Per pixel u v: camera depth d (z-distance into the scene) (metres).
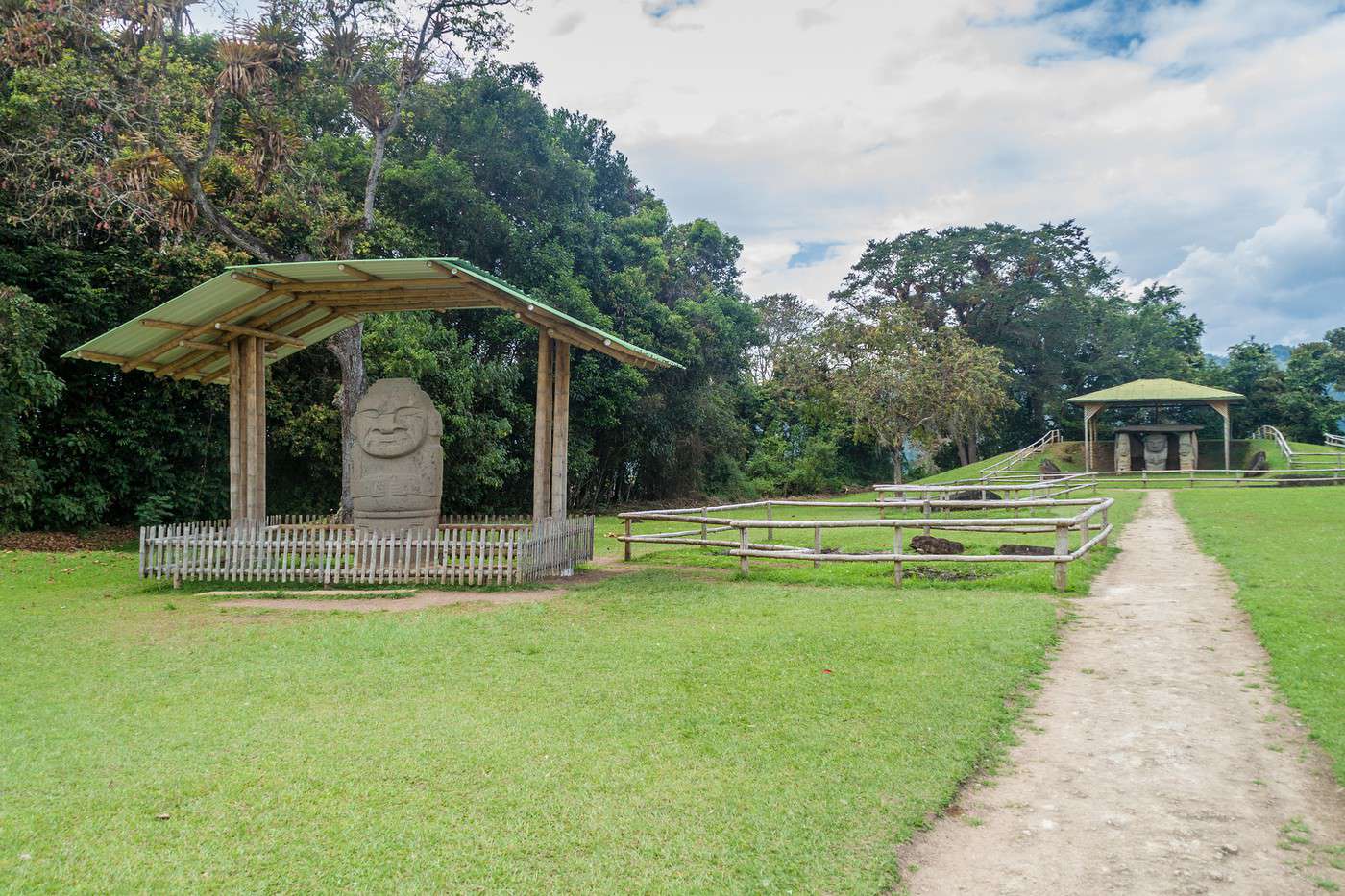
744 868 4.21
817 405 40.56
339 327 14.84
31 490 17.83
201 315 12.87
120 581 13.17
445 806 4.85
